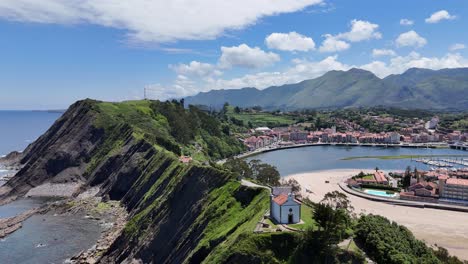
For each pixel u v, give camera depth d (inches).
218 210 4972.9
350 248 3420.3
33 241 5994.1
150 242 5506.9
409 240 3661.4
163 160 7844.5
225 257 3511.3
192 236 4926.2
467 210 6919.3
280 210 3833.7
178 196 5910.4
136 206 7170.3
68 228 6565.0
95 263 5315.0
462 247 5152.6
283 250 3395.7
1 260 5324.8
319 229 3454.7
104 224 6771.7
